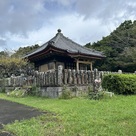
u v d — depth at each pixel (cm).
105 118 655
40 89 1361
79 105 895
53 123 626
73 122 626
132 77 1265
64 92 1184
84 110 779
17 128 588
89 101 995
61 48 1683
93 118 660
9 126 611
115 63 3136
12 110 874
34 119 684
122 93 1233
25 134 533
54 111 789
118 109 785
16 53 2961
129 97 1121
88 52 1889
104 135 507
